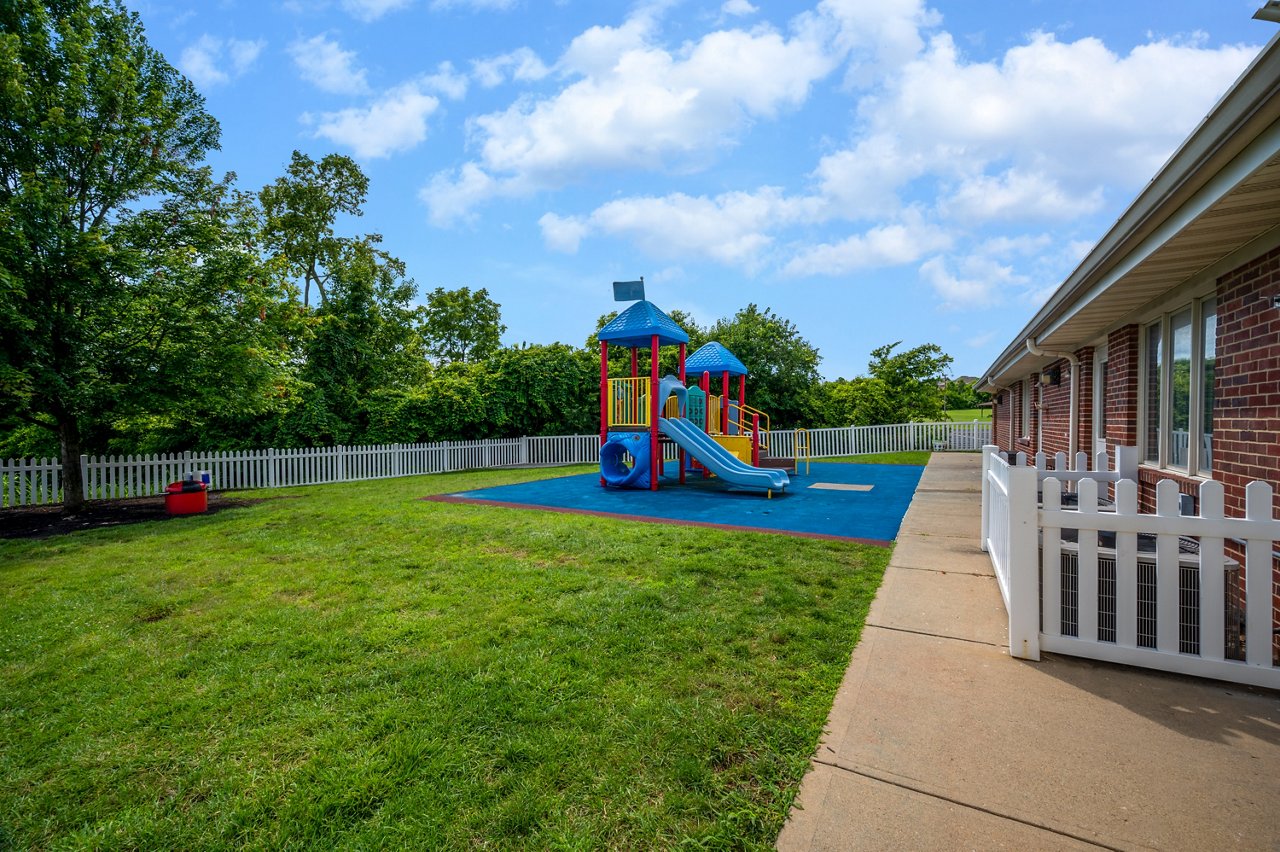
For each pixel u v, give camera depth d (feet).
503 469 60.23
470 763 8.02
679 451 43.04
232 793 7.54
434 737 8.66
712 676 10.44
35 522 28.66
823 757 7.93
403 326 69.26
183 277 30.81
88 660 11.75
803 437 68.28
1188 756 7.79
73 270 28.53
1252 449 12.23
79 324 28.84
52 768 8.15
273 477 45.85
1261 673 9.70
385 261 87.66
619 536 22.67
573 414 68.69
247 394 33.88
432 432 59.31
